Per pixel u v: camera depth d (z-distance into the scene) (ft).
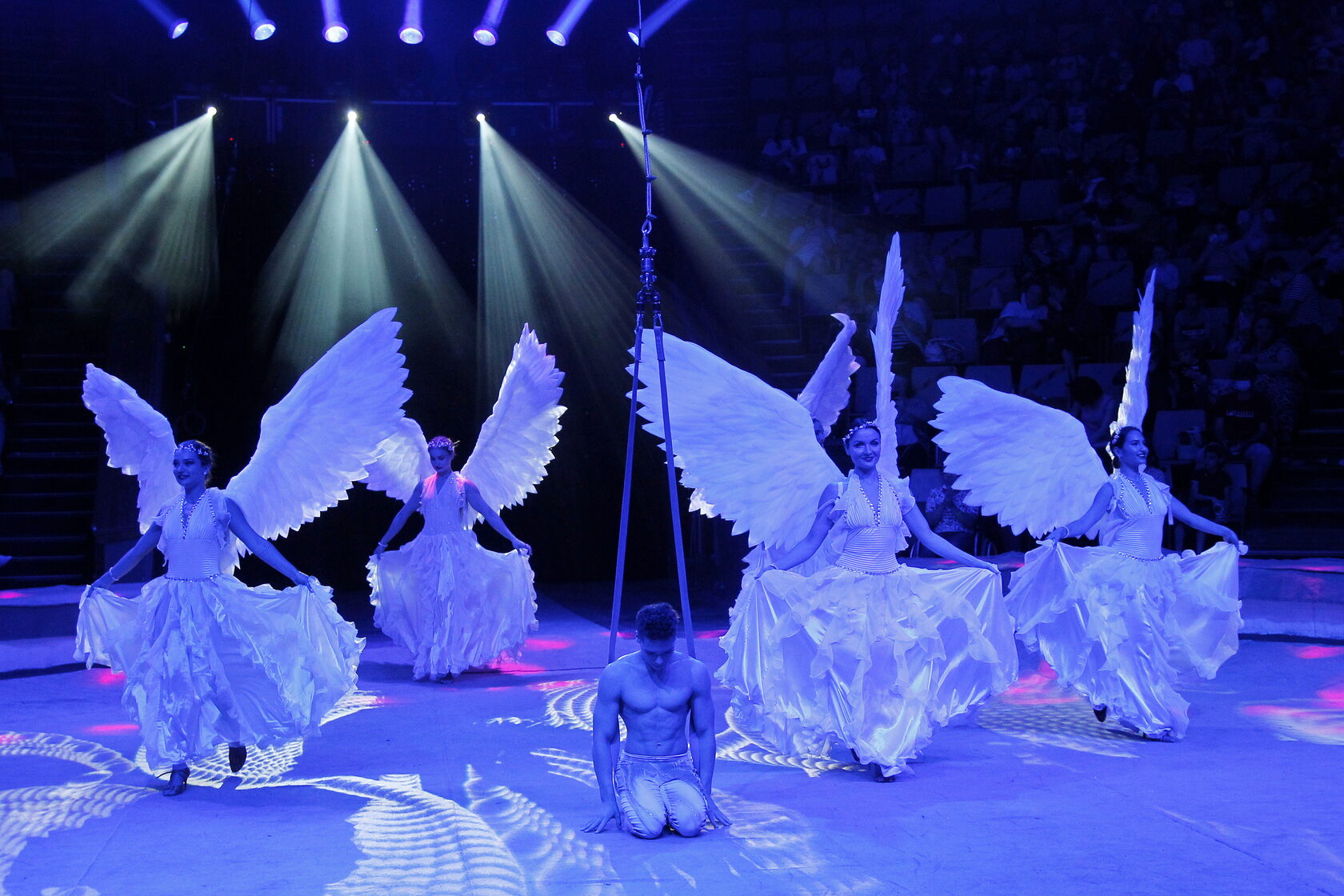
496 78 58.39
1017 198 53.42
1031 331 46.62
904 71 58.23
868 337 48.32
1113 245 50.08
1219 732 22.11
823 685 19.21
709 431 20.57
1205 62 54.70
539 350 30.76
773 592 19.39
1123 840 15.56
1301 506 41.19
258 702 19.12
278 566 19.62
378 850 15.61
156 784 19.30
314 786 19.01
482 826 16.51
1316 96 51.96
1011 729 22.63
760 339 51.49
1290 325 45.27
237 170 54.44
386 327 21.68
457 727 23.34
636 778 16.28
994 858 14.92
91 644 20.17
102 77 54.70
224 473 53.78
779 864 14.74
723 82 62.28
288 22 56.59
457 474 29.68
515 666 30.99
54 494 44.62
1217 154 52.21
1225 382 42.19
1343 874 14.19
